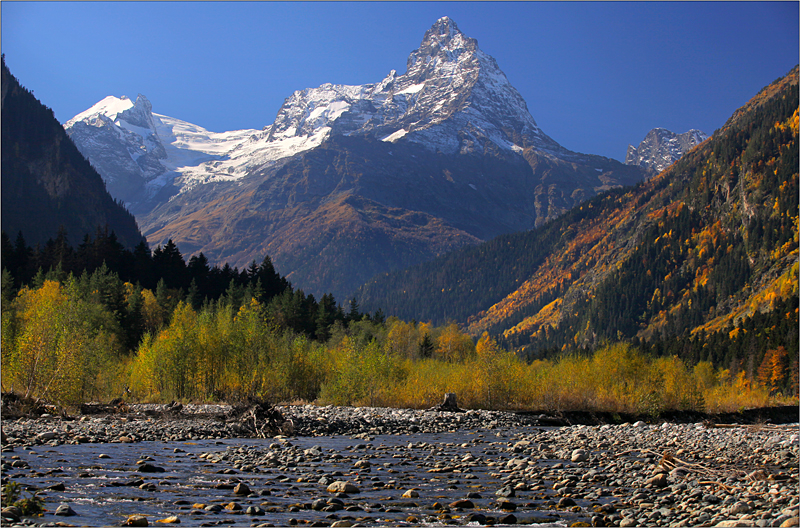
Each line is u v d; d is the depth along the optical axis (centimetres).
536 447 2588
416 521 1161
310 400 5441
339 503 1287
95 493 1331
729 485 1531
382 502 1344
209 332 5097
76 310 3941
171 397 4850
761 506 1232
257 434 2819
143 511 1169
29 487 1355
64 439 2266
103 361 4528
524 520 1193
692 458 2203
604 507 1299
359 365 5141
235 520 1112
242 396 4775
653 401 5119
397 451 2373
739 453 2359
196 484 1490
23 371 3394
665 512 1226
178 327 5253
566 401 5197
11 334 3800
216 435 2725
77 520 1071
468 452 2364
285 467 1816
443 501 1368
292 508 1234
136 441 2392
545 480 1700
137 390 5066
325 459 2038
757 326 15138
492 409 5125
